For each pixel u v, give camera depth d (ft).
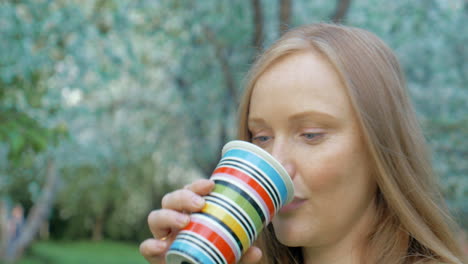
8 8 16.63
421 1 22.66
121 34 22.67
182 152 33.63
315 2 26.11
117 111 32.89
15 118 12.75
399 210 4.68
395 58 5.18
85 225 79.36
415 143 5.09
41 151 12.61
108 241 81.20
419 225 4.70
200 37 25.81
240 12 25.53
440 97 23.97
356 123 4.47
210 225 3.96
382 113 4.67
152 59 26.84
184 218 4.09
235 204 4.00
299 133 4.48
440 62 24.91
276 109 4.51
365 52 4.79
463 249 5.37
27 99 15.24
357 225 4.73
